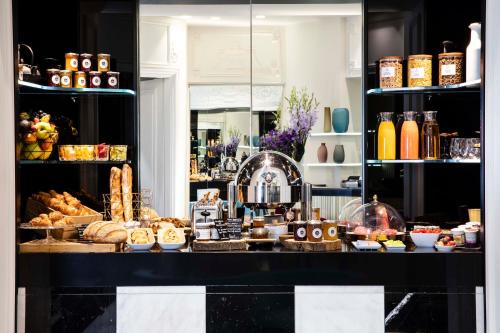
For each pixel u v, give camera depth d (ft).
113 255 12.73
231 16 16.66
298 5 16.61
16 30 12.75
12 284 12.56
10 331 12.46
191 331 12.78
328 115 16.57
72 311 12.83
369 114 15.81
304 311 12.78
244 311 12.78
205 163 16.75
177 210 16.71
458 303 12.78
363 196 15.81
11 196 12.53
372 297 12.76
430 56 14.80
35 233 14.98
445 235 14.23
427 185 15.75
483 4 12.64
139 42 16.40
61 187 16.11
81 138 16.17
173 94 16.66
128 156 16.10
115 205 15.25
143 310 12.78
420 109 15.75
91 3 16.14
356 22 16.46
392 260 12.72
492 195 12.49
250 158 14.48
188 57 16.69
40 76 14.84
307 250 12.94
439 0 15.72
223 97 16.74
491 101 12.48
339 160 16.52
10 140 12.48
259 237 13.94
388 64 15.01
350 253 12.73
